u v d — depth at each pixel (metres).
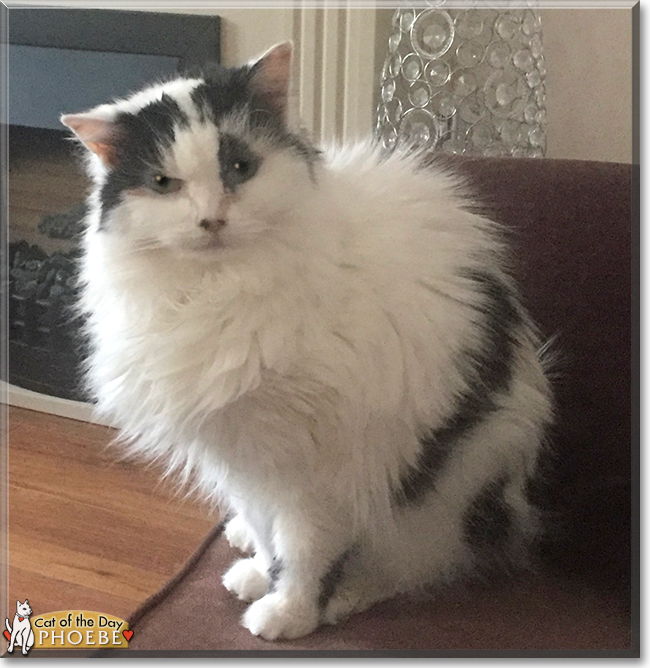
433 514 1.06
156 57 2.01
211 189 0.86
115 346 0.98
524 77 1.64
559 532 1.17
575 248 1.23
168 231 0.86
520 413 1.09
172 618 1.06
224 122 0.90
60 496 1.98
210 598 1.11
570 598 1.08
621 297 1.20
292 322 0.90
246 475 1.00
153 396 0.95
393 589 1.11
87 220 1.05
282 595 1.03
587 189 1.23
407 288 0.96
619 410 1.20
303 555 1.02
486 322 1.04
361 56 1.81
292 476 0.97
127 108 0.95
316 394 0.92
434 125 1.69
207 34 1.94
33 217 2.54
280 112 0.95
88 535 1.83
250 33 1.91
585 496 1.19
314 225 0.91
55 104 2.16
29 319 2.41
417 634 1.00
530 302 1.25
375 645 0.98
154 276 0.92
